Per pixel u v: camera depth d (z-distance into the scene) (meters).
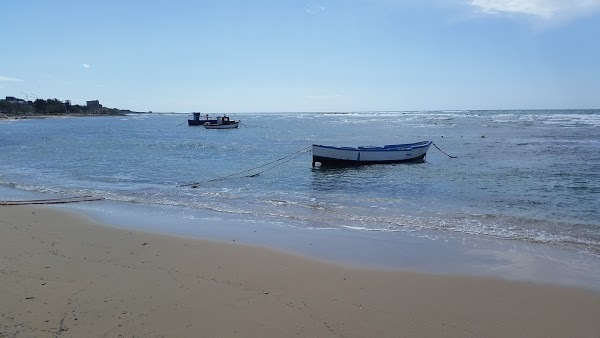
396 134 60.69
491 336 5.85
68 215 12.68
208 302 6.67
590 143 39.94
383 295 7.12
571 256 9.33
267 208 14.33
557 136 49.56
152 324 5.93
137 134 65.06
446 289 7.43
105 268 8.09
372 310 6.54
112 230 11.04
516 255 9.37
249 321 6.09
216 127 78.44
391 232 11.23
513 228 11.73
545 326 6.16
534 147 37.19
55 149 38.56
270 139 53.66
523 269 8.50
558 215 13.38
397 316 6.36
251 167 26.67
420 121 109.31
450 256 9.26
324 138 55.00
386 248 9.80
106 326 5.83
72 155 33.50
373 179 21.86
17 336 5.51
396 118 146.00
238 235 10.78
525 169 24.08
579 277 8.07
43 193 17.00
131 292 6.99
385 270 8.33
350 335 5.77
